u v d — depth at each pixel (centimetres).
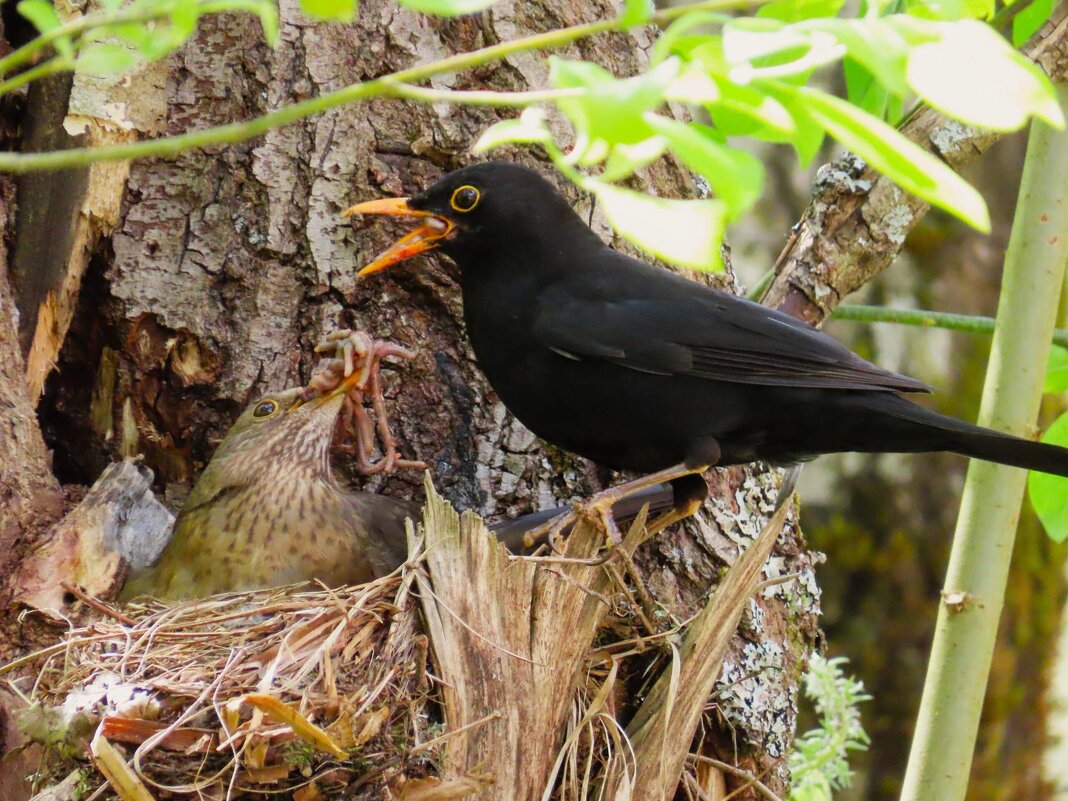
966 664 741
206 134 356
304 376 779
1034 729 1245
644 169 804
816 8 377
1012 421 755
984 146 788
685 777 692
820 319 791
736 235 1343
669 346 702
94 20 352
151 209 773
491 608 618
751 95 343
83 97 746
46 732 560
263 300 777
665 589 756
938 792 736
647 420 711
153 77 770
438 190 743
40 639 668
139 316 764
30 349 729
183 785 545
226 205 780
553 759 622
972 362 1283
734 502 790
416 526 696
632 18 346
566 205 763
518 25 797
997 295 1288
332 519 754
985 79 322
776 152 1345
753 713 736
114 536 722
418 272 785
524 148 801
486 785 574
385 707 570
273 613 635
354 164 782
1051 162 756
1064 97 766
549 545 693
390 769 562
